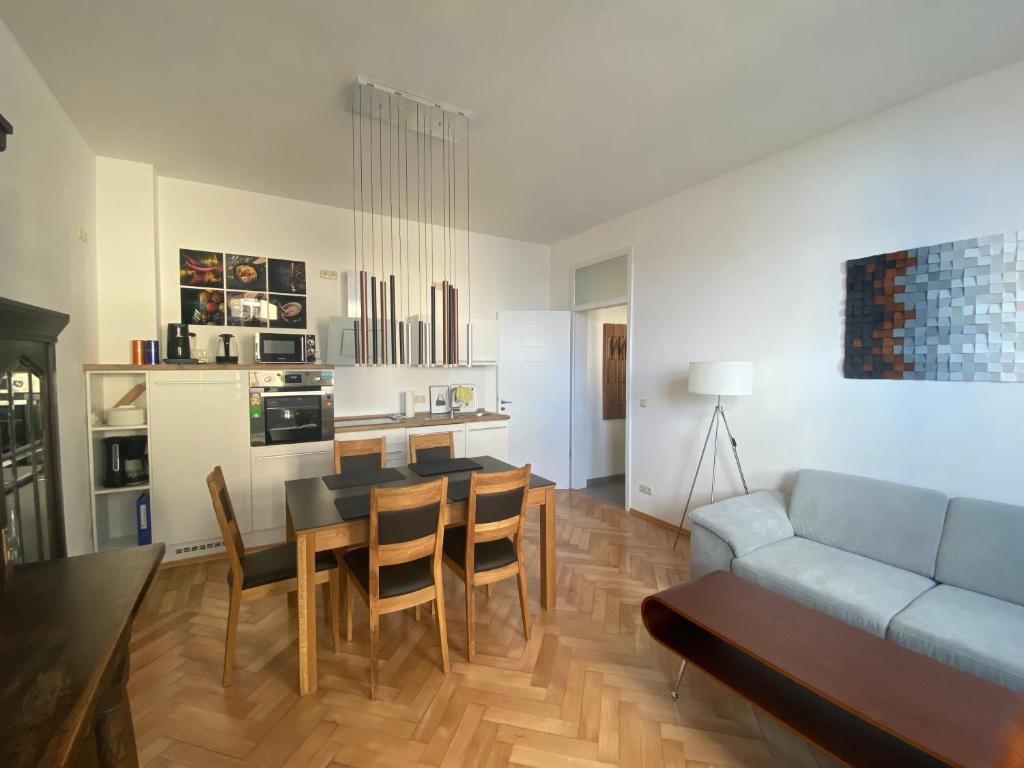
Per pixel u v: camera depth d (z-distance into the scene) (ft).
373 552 6.30
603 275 15.67
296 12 5.96
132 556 4.42
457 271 16.03
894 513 7.70
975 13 5.95
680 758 5.36
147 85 7.56
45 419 5.90
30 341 5.49
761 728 5.84
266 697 6.25
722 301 11.34
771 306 10.27
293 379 11.28
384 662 7.04
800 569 7.29
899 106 8.20
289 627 7.95
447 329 10.62
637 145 9.76
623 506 14.97
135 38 6.43
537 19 6.10
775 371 10.20
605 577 9.89
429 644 7.50
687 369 12.29
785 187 9.95
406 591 6.56
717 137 9.41
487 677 6.70
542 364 16.90
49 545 6.02
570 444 17.25
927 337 7.84
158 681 6.54
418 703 6.17
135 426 9.93
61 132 8.17
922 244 7.94
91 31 6.28
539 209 13.89
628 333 14.20
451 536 8.27
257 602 8.78
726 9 5.93
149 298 10.67
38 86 7.22
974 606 6.17
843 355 9.04
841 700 4.51
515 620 8.23
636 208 13.79
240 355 12.26
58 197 8.03
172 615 8.28
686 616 6.05
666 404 12.94
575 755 5.38
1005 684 4.99
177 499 10.23
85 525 9.25
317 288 13.35
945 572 6.91
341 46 6.64
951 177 7.59
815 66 7.13
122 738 3.59
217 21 6.11
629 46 6.66
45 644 2.97
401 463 13.15
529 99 8.03
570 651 7.33
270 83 7.53
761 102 8.14
